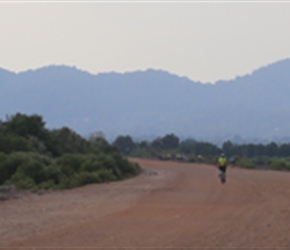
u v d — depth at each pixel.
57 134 158.50
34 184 97.81
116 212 61.41
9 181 99.94
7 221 55.34
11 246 42.09
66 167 114.75
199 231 47.75
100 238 44.97
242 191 87.31
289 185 100.38
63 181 102.00
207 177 128.75
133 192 87.31
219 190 89.88
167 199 75.25
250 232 47.16
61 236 46.19
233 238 44.41
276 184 103.06
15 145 130.12
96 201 74.00
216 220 54.41
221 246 41.16
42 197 80.50
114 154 148.38
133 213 60.31
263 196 78.50
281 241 43.19
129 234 46.62
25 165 104.56
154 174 148.38
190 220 54.50
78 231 48.53
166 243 42.34
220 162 106.62
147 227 50.25
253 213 59.53
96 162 122.31
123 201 73.38
